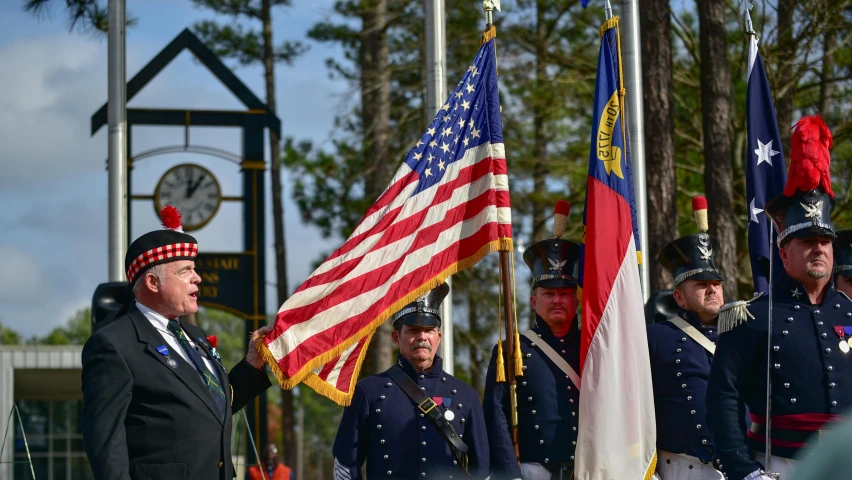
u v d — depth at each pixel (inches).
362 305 255.3
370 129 861.2
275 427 2278.5
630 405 258.7
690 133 753.0
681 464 263.0
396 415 253.9
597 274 266.5
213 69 739.4
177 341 213.9
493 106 280.8
